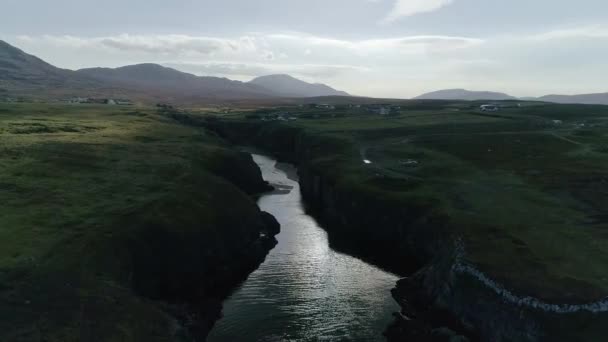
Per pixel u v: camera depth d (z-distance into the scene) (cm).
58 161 6919
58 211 5050
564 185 6525
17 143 7706
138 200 5772
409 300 4784
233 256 5900
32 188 5603
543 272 3981
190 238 5369
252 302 4872
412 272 5681
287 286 5288
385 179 7731
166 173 7288
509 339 3644
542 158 8381
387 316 4531
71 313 3509
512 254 4378
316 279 5488
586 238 4675
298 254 6384
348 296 4997
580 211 5528
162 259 4916
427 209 6194
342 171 8775
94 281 3981
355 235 7094
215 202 6612
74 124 11556
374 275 5609
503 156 8831
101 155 7831
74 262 4091
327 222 7938
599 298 3519
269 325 4372
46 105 17575
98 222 4912
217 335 4203
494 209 5788
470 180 7281
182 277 4950
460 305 4169
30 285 3628
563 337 3381
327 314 4575
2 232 4316
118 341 3422
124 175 6862
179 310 4344
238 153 10831
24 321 3281
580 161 7819
